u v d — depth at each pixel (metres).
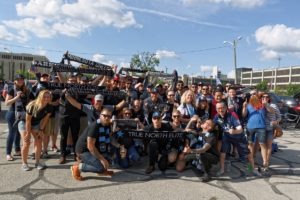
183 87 9.11
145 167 6.63
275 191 5.53
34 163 6.49
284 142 10.62
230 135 6.37
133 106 7.37
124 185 5.48
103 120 5.70
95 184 5.47
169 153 6.38
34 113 5.91
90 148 5.64
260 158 7.94
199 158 6.10
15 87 6.38
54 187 5.26
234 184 5.82
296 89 77.38
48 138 6.93
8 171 5.95
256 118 6.55
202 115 7.42
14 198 4.76
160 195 5.09
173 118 6.66
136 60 44.00
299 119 14.73
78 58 7.19
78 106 6.40
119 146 6.30
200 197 5.09
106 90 6.83
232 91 7.82
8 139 6.60
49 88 6.61
